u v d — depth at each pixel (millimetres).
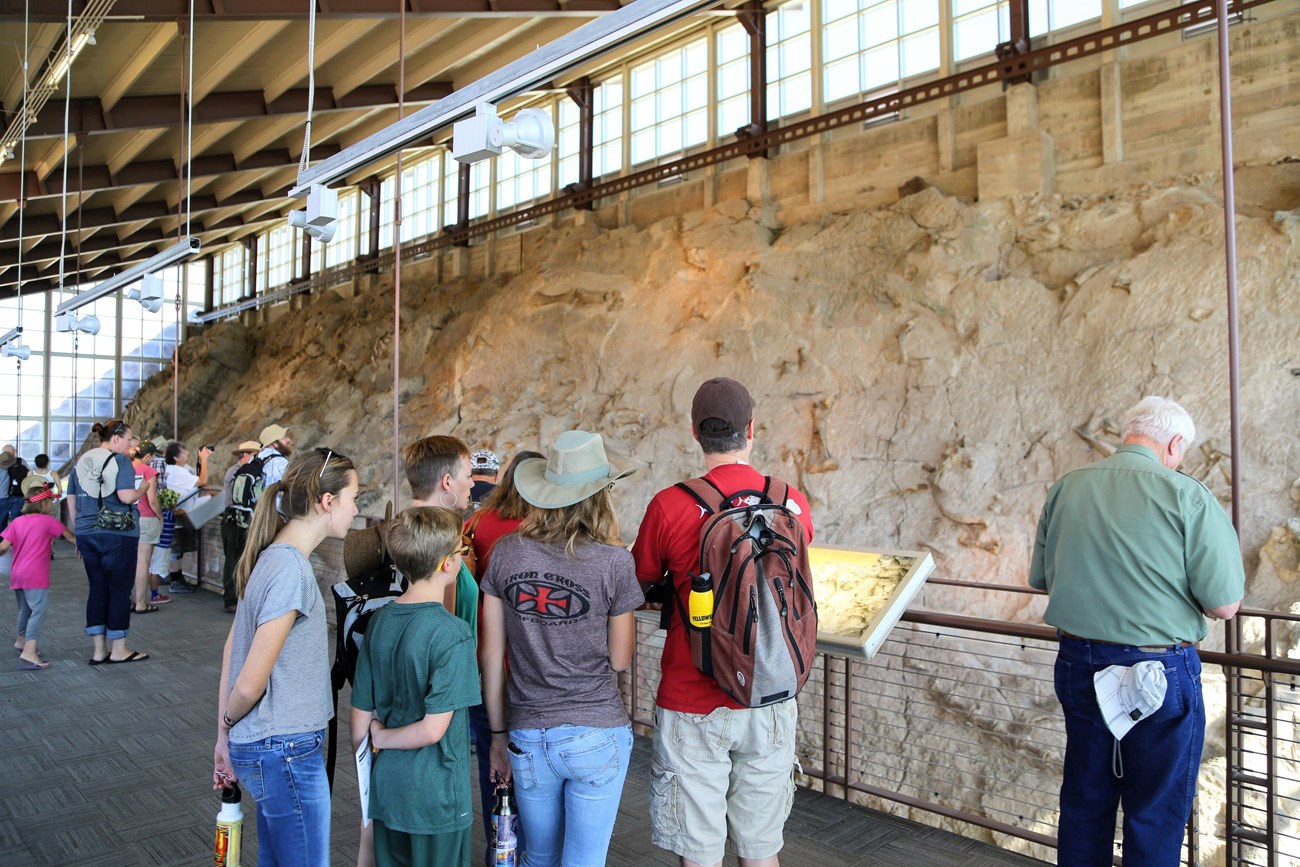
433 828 2105
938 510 9148
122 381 25875
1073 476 2371
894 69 11359
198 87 12125
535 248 16000
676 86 14070
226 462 19703
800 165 12312
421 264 19406
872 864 2951
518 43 12977
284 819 2057
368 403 17797
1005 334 9492
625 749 2115
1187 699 2131
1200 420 7859
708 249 12523
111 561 5609
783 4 12555
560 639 2068
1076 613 2242
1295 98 8422
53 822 3297
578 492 2104
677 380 11977
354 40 11438
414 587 2180
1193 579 2117
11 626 6879
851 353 10555
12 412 23875
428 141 4320
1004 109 10352
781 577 1968
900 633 7891
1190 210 8703
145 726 4422
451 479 2576
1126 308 8695
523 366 14250
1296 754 6109
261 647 1991
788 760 2160
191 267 27453
